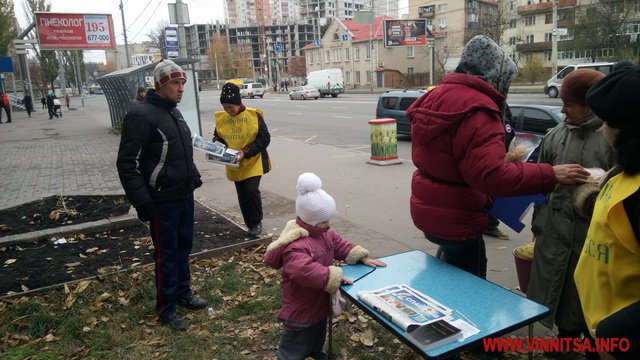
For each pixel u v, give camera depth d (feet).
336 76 141.38
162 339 11.08
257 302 12.52
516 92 108.06
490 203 8.98
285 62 399.65
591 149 8.73
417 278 8.55
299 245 8.33
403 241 17.26
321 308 8.79
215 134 17.42
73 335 11.22
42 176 33.01
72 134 62.90
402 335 6.69
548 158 9.71
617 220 5.08
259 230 17.57
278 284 13.51
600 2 112.37
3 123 85.61
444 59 182.60
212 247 16.39
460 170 8.11
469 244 9.36
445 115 7.93
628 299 5.23
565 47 128.26
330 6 444.96
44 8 169.99
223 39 353.92
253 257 15.74
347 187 26.20
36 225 19.65
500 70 8.33
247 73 329.31
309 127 63.36
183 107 46.44
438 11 205.36
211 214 20.95
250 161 16.98
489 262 15.07
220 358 10.30
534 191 7.58
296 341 8.96
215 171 33.01
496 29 153.79
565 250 8.94
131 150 10.62
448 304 7.50
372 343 10.69
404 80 185.68
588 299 5.74
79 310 12.26
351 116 74.74
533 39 187.01
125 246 16.72
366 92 166.20
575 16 122.31
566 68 81.87
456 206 8.55
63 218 20.43
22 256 16.02
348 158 35.88
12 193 27.66
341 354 10.35
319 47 229.86
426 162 8.68
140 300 12.85
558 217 9.02
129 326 11.68
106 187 28.35
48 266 15.10
